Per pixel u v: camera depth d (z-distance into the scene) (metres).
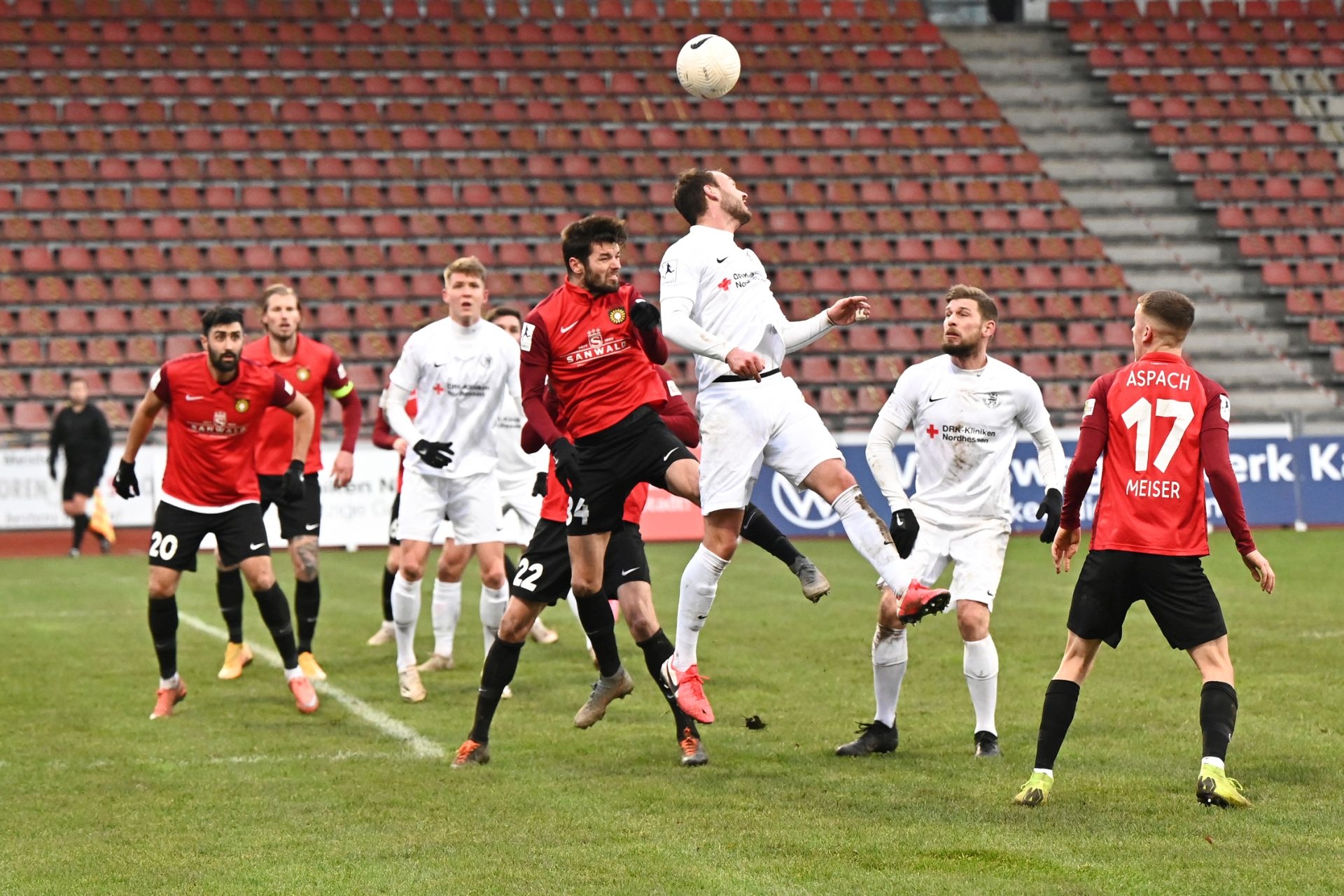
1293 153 108.69
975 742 25.73
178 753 25.80
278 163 98.38
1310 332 96.38
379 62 106.56
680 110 106.75
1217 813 20.39
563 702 30.94
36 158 95.94
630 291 24.22
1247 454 75.00
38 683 33.91
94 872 18.20
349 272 93.62
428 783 23.09
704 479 23.58
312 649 39.81
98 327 87.75
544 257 96.25
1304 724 27.14
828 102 108.81
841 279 97.19
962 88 111.69
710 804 21.39
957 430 25.47
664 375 25.39
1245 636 38.66
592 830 19.89
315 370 35.59
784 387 23.78
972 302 25.27
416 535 31.95
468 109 104.12
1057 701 21.31
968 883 17.00
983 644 25.14
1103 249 101.75
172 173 96.69
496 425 38.19
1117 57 114.88
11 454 72.19
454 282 32.28
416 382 32.84
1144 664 34.66
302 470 30.70
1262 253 102.25
